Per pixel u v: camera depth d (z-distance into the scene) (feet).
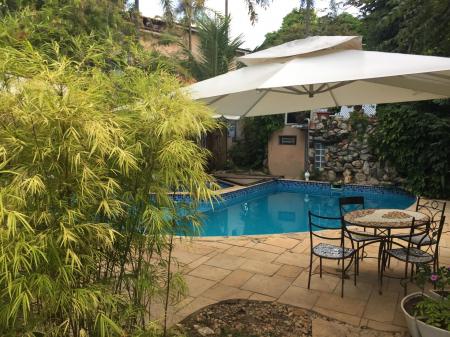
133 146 6.21
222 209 31.58
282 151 42.24
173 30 34.86
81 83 5.93
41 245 4.98
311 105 15.56
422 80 10.13
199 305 11.12
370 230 18.53
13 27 8.68
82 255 5.56
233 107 14.69
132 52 8.41
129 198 6.57
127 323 6.88
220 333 9.62
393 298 11.51
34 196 5.18
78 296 5.39
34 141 5.14
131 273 7.06
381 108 33.88
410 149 31.32
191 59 36.37
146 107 6.49
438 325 8.29
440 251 15.87
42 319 5.40
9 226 4.45
